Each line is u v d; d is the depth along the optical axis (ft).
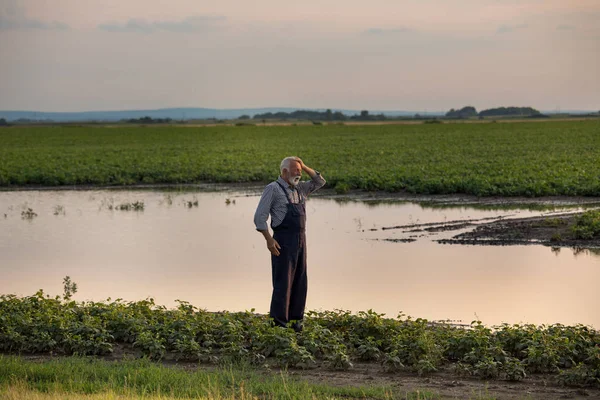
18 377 28.66
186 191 118.62
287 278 36.22
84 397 25.30
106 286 52.54
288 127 497.05
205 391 26.89
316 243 68.95
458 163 145.59
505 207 92.02
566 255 61.72
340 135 334.44
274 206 36.01
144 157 182.91
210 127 532.73
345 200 102.78
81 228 80.89
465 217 83.97
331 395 27.35
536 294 48.60
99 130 471.62
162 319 38.73
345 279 53.57
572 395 28.58
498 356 32.24
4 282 54.08
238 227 80.79
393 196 105.50
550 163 139.64
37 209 97.76
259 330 34.88
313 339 34.37
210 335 35.65
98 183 130.31
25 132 437.17
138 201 105.81
